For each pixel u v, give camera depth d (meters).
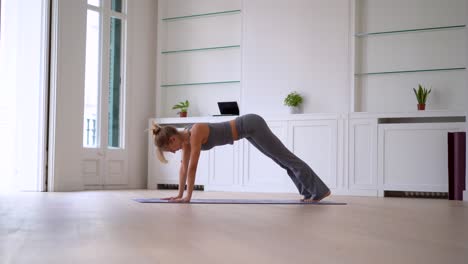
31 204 3.87
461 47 6.05
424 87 6.17
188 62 7.42
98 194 5.41
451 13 6.12
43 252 1.56
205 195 5.46
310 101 6.59
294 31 6.70
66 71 6.29
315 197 4.46
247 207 3.71
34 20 6.20
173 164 6.97
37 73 6.17
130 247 1.67
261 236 1.99
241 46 6.96
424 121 6.16
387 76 6.33
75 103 6.39
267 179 6.39
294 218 2.84
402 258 1.48
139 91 7.27
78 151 6.43
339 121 6.09
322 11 6.56
